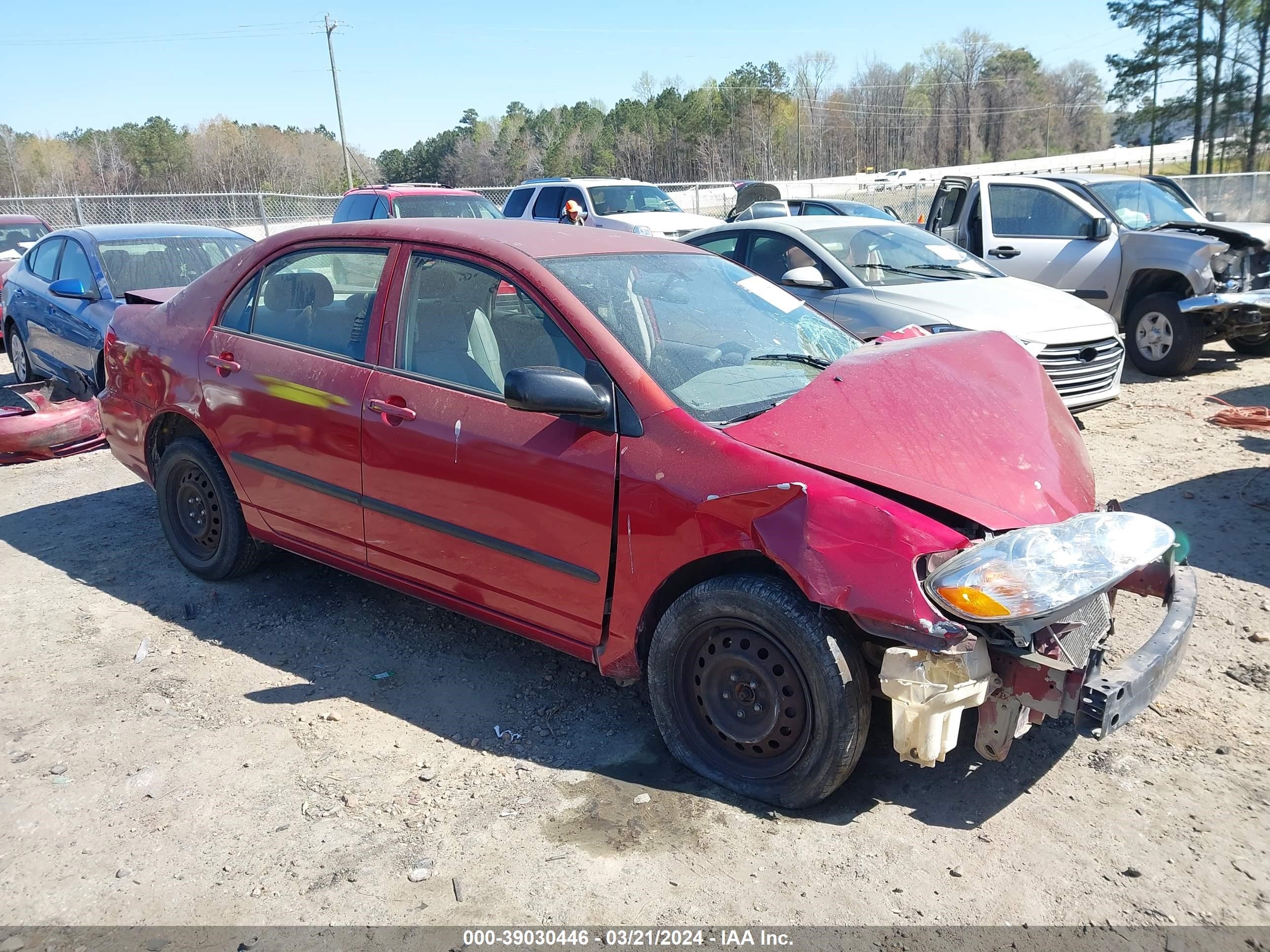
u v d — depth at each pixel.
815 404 2.98
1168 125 45.38
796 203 12.87
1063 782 2.99
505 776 3.08
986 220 10.07
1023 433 3.12
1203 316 8.95
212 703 3.55
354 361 3.73
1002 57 102.31
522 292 3.33
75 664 3.86
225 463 4.26
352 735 3.34
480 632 4.16
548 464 3.10
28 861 2.69
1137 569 2.71
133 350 4.69
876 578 2.54
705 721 3.00
